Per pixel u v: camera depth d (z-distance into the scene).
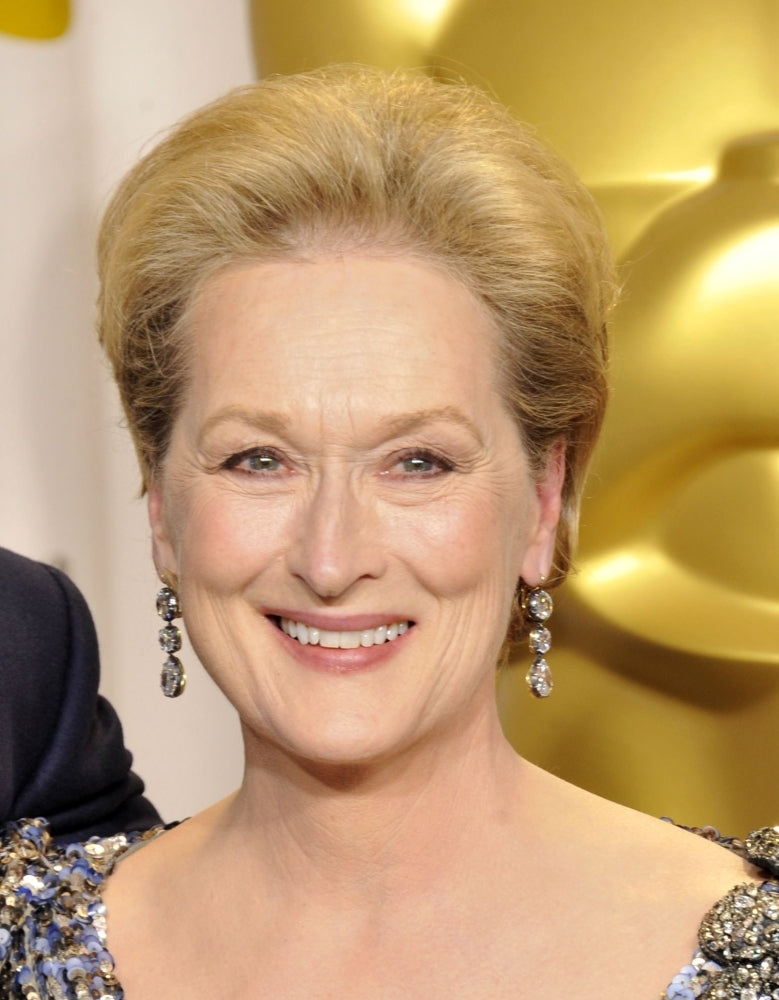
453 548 5.05
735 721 8.18
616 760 8.43
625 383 8.36
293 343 5.01
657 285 8.33
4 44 11.16
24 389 11.49
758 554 8.27
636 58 8.39
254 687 5.22
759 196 8.29
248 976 5.32
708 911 5.08
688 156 8.41
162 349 5.32
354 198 5.05
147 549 11.78
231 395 5.05
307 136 5.16
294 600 5.08
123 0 11.34
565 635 8.59
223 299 5.14
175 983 5.41
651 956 4.98
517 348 5.23
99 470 11.62
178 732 11.94
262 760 5.43
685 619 8.23
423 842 5.29
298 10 9.10
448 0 8.81
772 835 5.25
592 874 5.30
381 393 4.96
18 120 11.24
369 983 5.16
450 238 5.08
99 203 11.40
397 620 5.09
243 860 5.57
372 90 5.54
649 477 8.47
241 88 5.71
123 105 11.40
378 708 5.09
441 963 5.15
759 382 8.14
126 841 6.14
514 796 5.55
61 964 5.49
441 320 5.06
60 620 7.24
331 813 5.27
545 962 5.06
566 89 8.48
